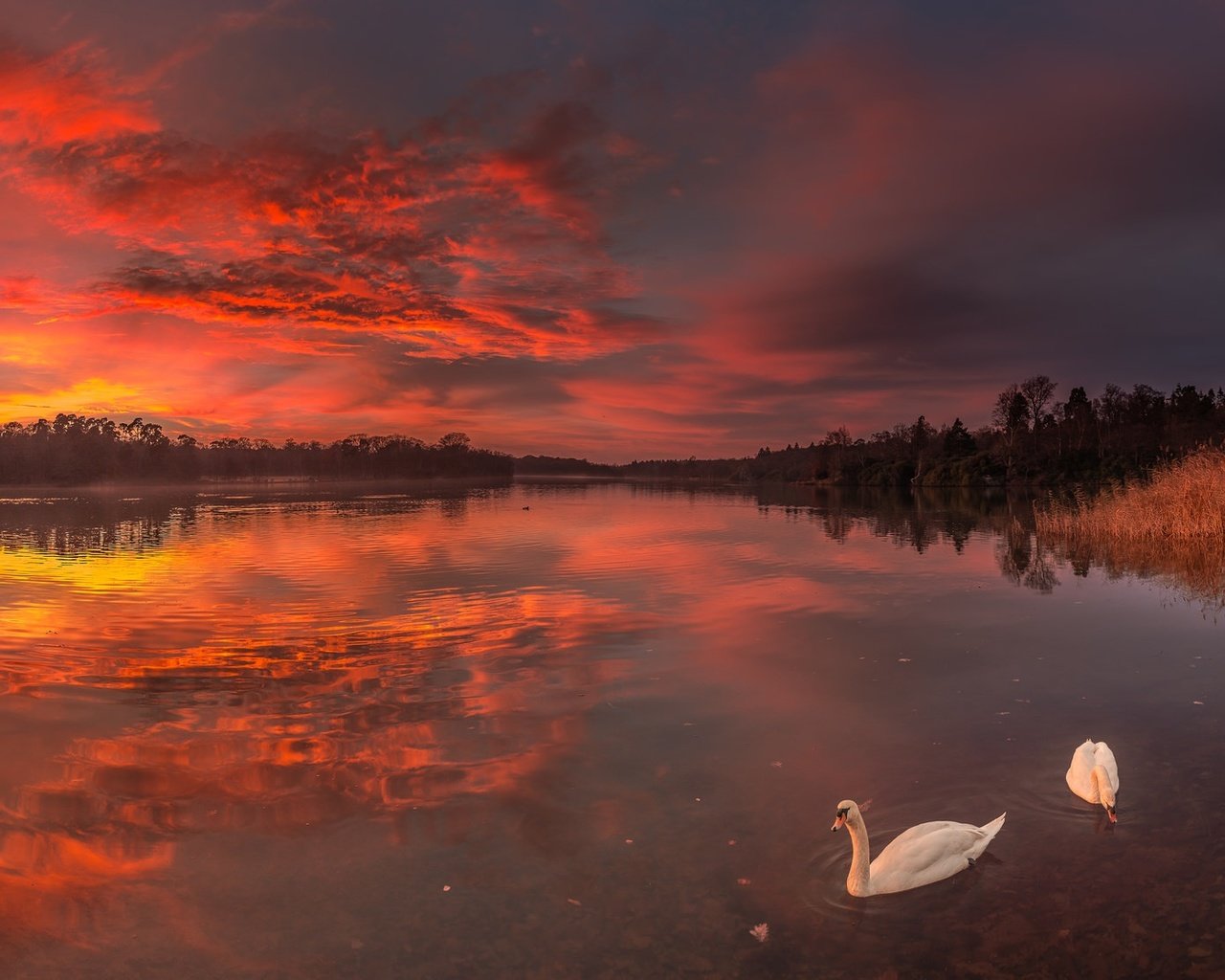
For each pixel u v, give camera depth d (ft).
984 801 26.61
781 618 57.11
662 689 39.88
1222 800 26.02
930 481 383.86
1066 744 31.68
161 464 606.14
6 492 404.57
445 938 19.67
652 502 268.00
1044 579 72.90
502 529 145.89
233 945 19.60
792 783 28.43
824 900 21.03
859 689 39.58
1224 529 90.53
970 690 39.14
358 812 26.63
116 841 24.86
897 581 74.33
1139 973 17.76
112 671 43.91
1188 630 50.98
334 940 19.70
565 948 19.16
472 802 27.25
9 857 23.99
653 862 23.07
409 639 51.21
